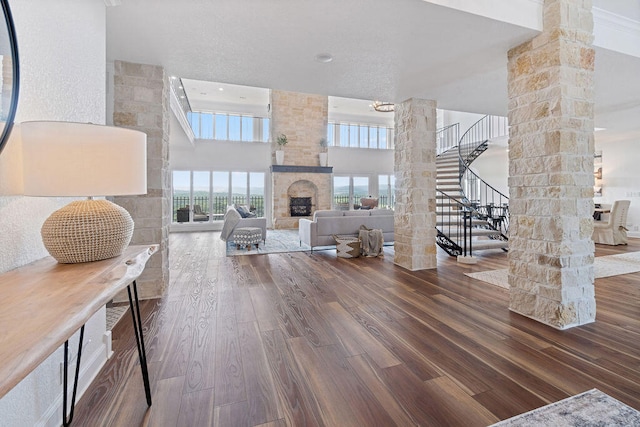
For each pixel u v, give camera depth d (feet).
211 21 7.71
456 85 12.60
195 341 7.36
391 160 40.52
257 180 34.71
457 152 31.30
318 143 35.58
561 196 7.93
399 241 15.39
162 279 10.70
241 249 20.43
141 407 5.05
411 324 8.33
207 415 4.88
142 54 9.58
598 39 9.27
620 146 25.59
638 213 24.49
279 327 8.14
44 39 4.55
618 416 4.75
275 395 5.36
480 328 8.07
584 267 8.31
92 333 5.97
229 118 35.22
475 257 16.70
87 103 5.98
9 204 3.89
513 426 4.56
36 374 4.26
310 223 19.06
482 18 7.63
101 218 4.30
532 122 8.61
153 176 10.52
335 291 11.26
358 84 12.42
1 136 3.54
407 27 8.06
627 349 6.93
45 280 3.52
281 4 7.04
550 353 6.77
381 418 4.80
